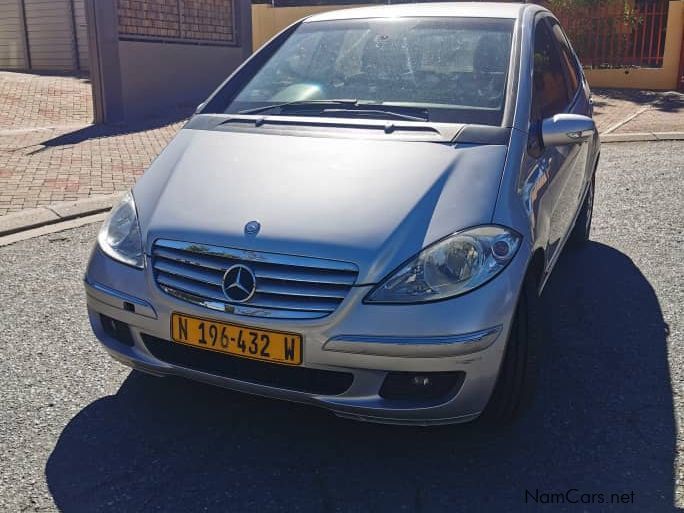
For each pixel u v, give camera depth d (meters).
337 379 2.70
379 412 2.66
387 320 2.58
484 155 3.08
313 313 2.63
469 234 2.74
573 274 4.94
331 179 2.98
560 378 3.56
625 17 14.30
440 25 4.02
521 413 3.08
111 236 3.13
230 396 3.41
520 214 2.93
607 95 13.61
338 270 2.65
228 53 13.84
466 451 2.99
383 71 3.81
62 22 17.28
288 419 3.22
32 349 3.86
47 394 3.41
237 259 2.75
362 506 2.65
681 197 6.73
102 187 7.21
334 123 3.39
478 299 2.64
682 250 5.37
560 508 2.64
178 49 12.57
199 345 2.79
